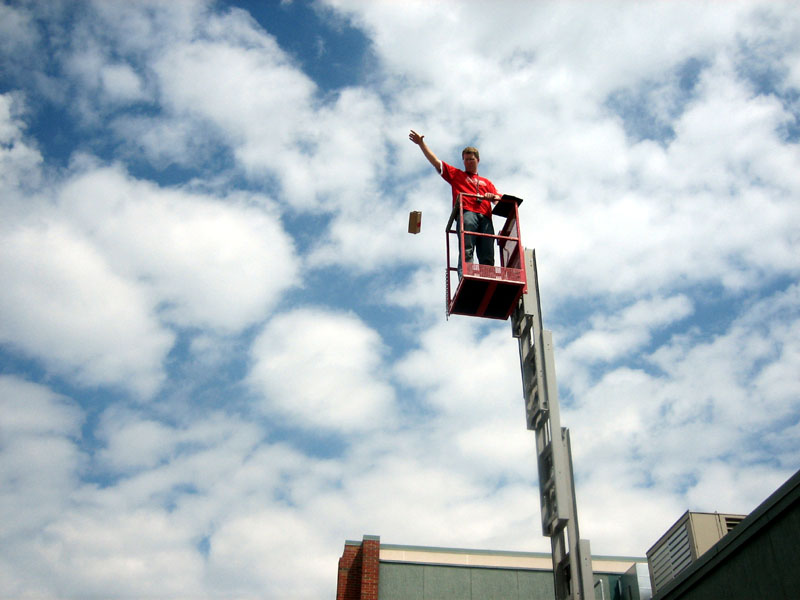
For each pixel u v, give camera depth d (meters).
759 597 9.74
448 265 15.29
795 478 9.07
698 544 16.38
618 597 21.05
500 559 25.33
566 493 12.62
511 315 14.91
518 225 15.02
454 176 15.49
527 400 13.91
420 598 24.38
